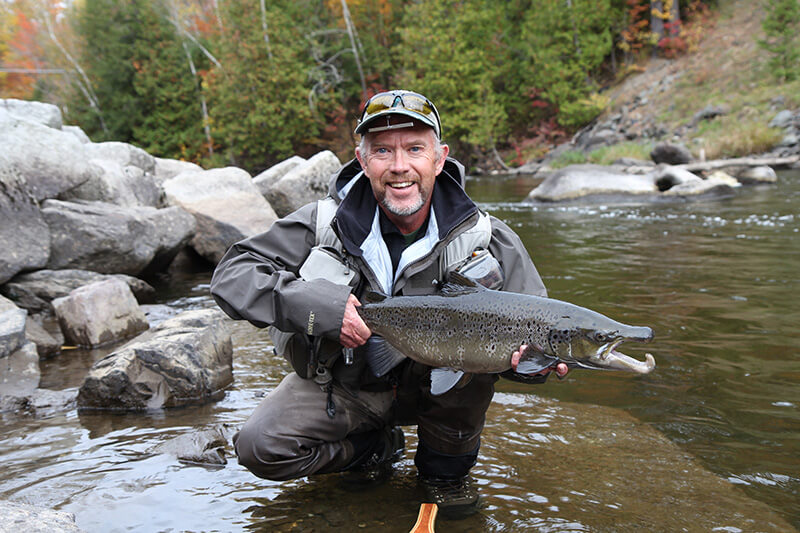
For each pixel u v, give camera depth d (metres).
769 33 28.69
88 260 7.41
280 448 2.68
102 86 39.50
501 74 40.41
